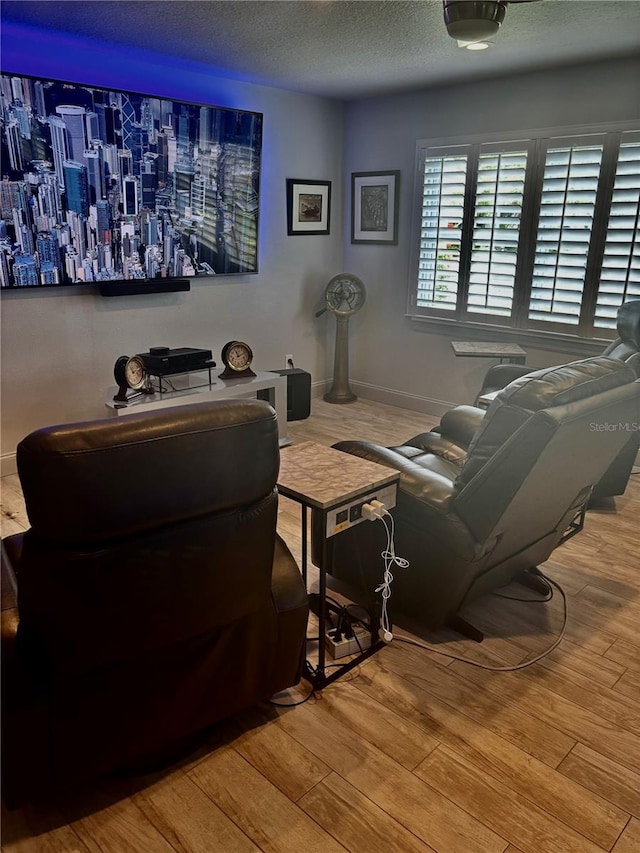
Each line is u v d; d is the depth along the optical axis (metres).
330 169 5.11
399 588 2.32
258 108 4.45
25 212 3.39
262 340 4.98
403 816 1.58
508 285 4.40
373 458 2.31
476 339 4.69
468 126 4.36
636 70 3.59
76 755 1.48
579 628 2.37
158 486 1.25
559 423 1.70
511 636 2.32
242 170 4.33
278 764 1.74
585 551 2.95
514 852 1.49
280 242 4.89
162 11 2.86
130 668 1.48
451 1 2.34
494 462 1.86
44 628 1.30
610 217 3.85
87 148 3.53
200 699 1.65
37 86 3.25
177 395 3.76
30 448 1.14
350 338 5.55
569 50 3.44
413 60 3.68
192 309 4.43
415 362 5.12
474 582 2.21
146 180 3.84
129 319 4.08
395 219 4.93
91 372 3.96
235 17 2.93
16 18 2.97
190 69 3.93
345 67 3.87
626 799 1.64
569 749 1.80
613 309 3.96
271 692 1.84
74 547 1.22
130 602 1.33
